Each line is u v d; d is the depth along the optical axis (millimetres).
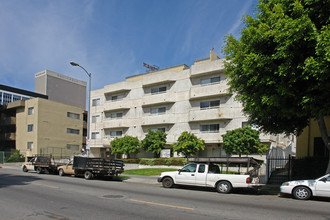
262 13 11867
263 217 7426
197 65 31734
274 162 20203
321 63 8945
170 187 14375
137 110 37500
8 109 46125
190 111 31203
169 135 33281
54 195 10766
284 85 10180
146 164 30250
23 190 12148
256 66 10742
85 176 18859
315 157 16500
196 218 7137
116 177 20031
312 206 9406
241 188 13758
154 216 7270
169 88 34750
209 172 13555
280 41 10016
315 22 10312
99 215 7324
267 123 14047
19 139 43781
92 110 43594
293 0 10625
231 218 7223
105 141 39938
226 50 13344
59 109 45344
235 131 23016
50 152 42656
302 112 10766
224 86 29406
